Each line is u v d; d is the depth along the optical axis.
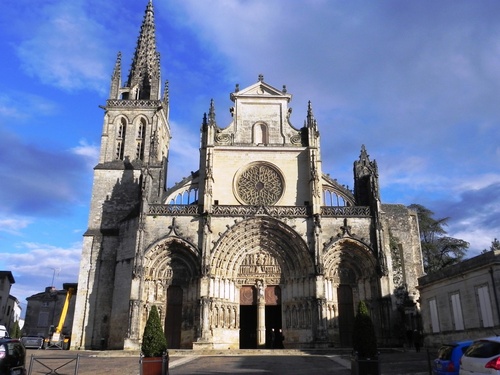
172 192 60.69
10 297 102.62
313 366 33.38
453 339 41.56
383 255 54.34
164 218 56.03
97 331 57.03
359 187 61.69
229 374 29.08
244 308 59.81
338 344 53.34
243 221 55.91
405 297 56.16
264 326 54.75
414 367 31.00
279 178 61.31
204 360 39.22
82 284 59.06
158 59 78.06
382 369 30.48
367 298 54.84
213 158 61.38
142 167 60.25
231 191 60.34
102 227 62.75
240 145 62.06
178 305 55.00
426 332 47.00
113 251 60.84
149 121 70.25
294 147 62.16
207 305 52.19
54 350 56.06
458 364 20.12
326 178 62.62
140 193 60.19
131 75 76.81
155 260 55.41
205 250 54.09
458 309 40.97
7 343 20.84
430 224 85.38
